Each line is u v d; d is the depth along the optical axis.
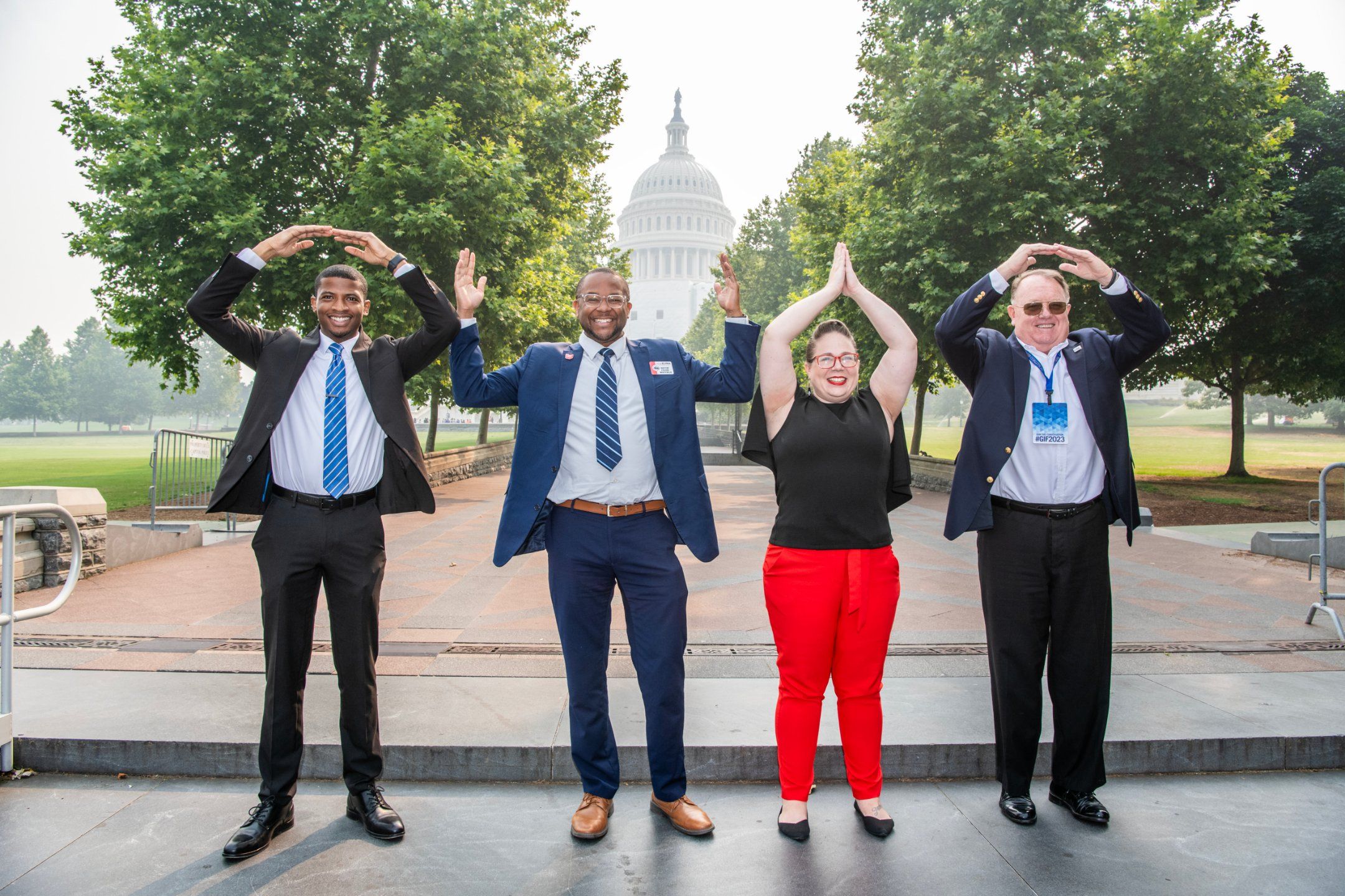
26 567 7.08
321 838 2.94
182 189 14.12
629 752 3.45
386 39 16.39
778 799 3.31
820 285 21.02
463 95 16.45
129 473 26.77
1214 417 109.06
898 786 3.43
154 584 7.47
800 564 2.96
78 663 4.66
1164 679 4.43
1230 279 16.62
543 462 2.98
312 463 2.92
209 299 2.87
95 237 15.18
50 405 99.50
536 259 18.78
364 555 2.97
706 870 2.73
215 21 15.72
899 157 17.56
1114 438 3.08
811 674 2.97
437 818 3.11
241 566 8.56
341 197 16.41
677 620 2.98
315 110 15.73
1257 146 17.20
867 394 3.15
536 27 18.94
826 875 2.71
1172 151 16.83
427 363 3.17
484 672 4.52
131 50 16.66
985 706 3.98
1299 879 2.70
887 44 17.80
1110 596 3.12
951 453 41.19
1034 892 2.61
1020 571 3.07
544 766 3.44
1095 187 16.41
